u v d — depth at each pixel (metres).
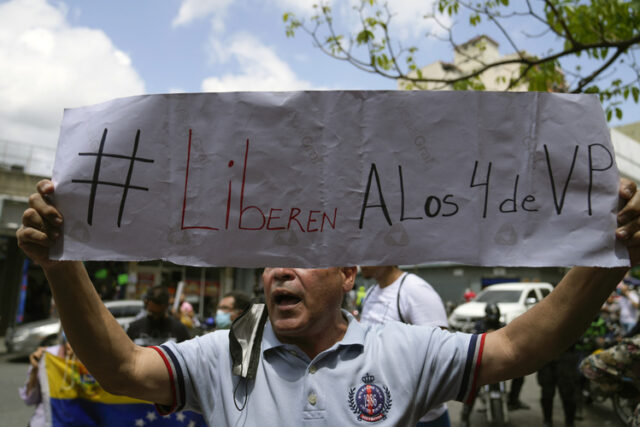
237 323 1.64
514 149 1.43
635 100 4.76
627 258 1.38
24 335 11.70
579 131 1.43
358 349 1.59
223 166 1.44
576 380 6.12
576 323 1.46
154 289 4.50
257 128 1.44
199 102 1.46
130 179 1.44
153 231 1.43
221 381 1.57
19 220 16.52
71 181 1.43
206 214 1.43
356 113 1.44
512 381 7.27
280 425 1.47
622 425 6.09
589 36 4.83
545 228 1.41
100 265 9.33
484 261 1.40
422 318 3.03
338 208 1.42
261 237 1.42
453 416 6.98
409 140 1.44
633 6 3.81
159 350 1.59
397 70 4.89
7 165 16.78
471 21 4.95
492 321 6.73
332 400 1.49
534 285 13.67
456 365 1.55
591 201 1.40
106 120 1.46
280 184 1.43
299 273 1.59
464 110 1.44
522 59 4.80
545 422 6.21
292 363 1.56
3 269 17.03
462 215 1.42
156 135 1.45
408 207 1.42
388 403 1.50
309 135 1.44
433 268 26.03
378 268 3.29
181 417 3.74
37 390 3.82
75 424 3.66
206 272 21.08
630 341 2.46
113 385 1.50
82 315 1.45
